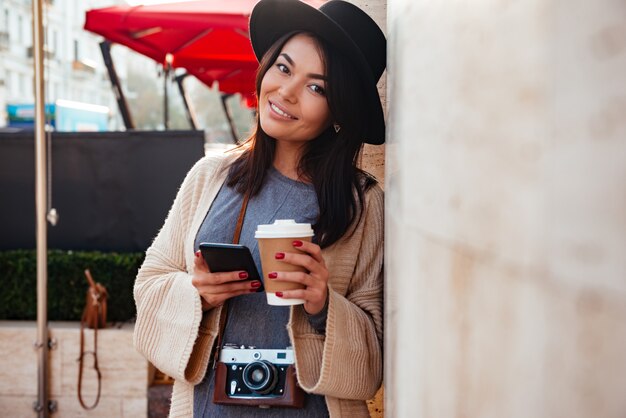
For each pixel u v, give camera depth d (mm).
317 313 1383
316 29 1454
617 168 281
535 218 344
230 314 1474
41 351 3600
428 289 585
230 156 1638
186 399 1499
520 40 370
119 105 6297
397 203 862
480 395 427
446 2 545
